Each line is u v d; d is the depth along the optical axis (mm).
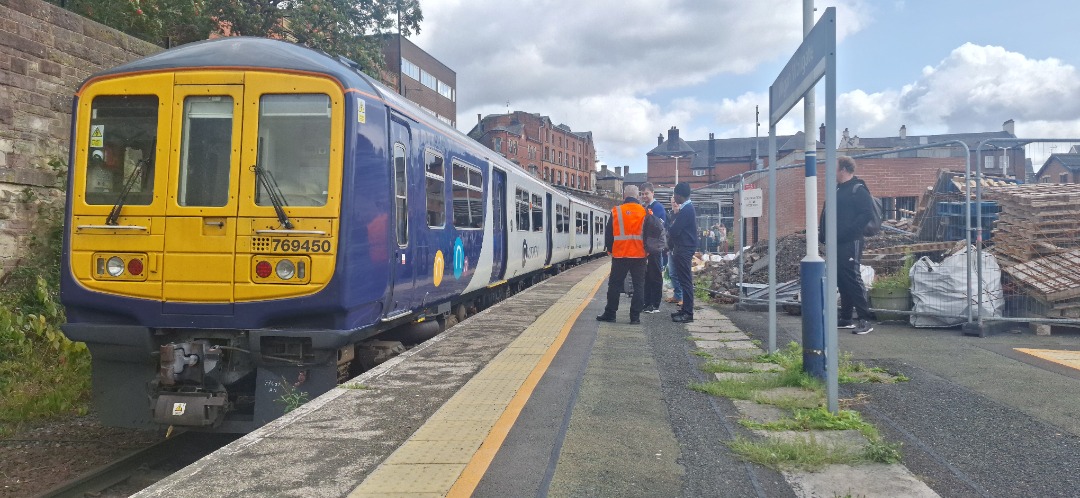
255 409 5438
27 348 7828
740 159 96125
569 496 3414
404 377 5898
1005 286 8484
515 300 11930
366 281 5672
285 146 5461
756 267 13969
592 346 7543
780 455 3902
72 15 9609
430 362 6523
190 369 5359
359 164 5551
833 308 4801
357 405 5000
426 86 59500
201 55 5586
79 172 5543
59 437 6293
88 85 5598
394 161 6324
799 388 5590
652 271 10438
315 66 5531
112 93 5555
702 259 21219
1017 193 9047
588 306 11375
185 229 5406
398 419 4668
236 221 5379
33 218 9008
